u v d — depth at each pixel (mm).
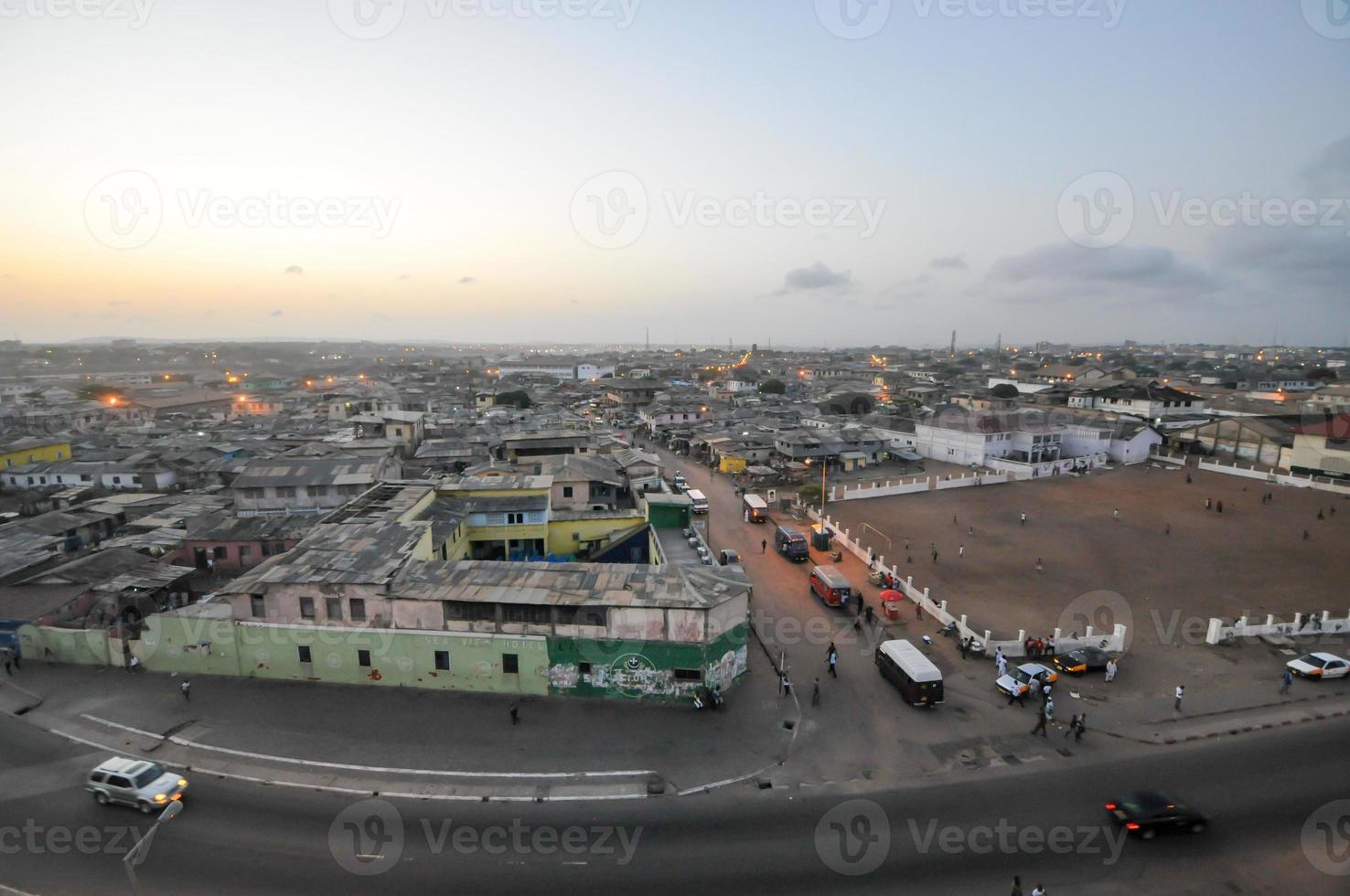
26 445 77750
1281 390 133500
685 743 28578
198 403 148000
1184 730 29875
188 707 30703
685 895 20500
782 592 47031
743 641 34031
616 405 154250
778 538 56062
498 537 46469
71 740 28109
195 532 46938
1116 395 120125
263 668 33438
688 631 31469
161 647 33844
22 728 28891
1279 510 68375
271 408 146750
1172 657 37000
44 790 24891
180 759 26953
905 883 21000
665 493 54625
